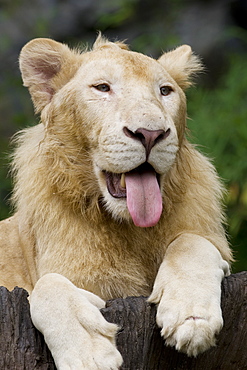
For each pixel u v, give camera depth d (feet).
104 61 25.80
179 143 26.27
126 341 21.36
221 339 22.58
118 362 19.86
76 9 67.77
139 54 26.50
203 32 66.33
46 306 21.03
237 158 47.09
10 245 29.32
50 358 21.11
